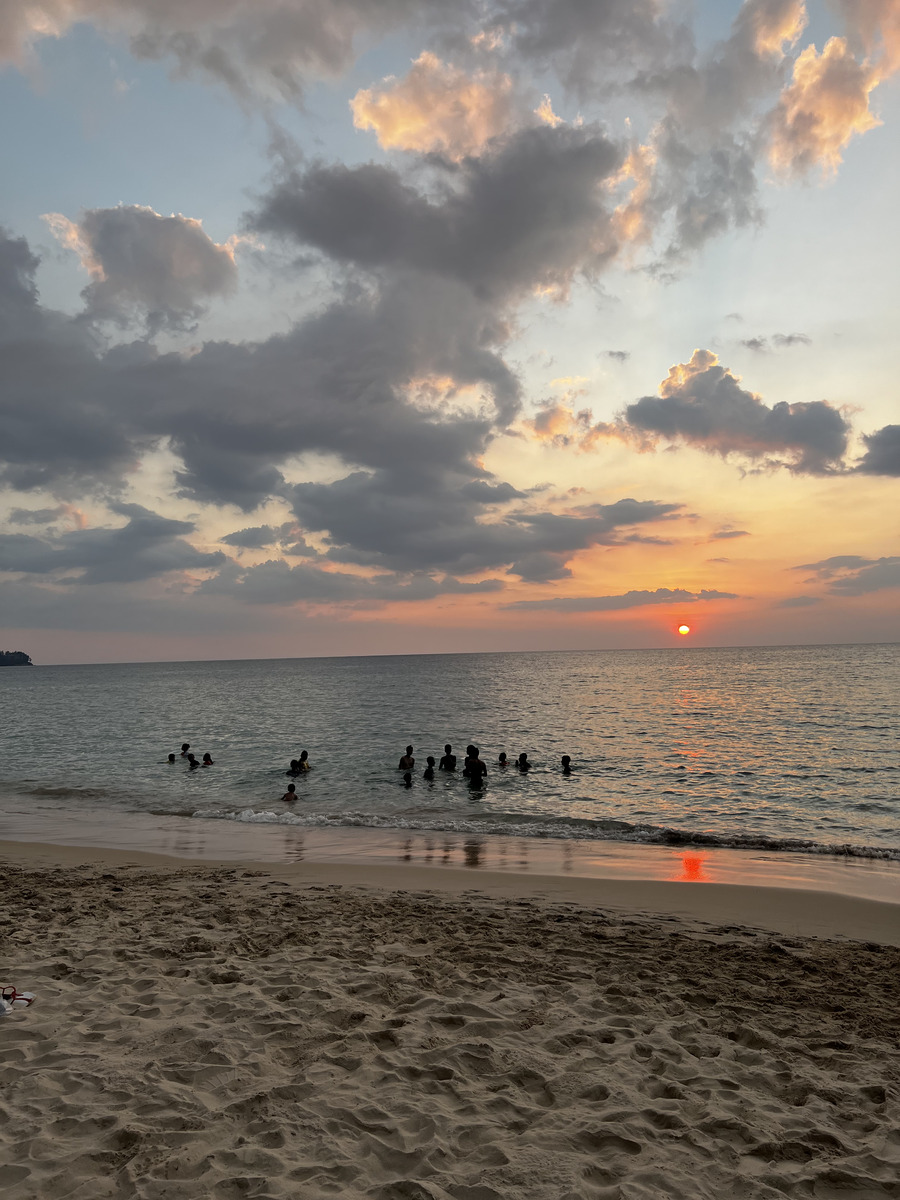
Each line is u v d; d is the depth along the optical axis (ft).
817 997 20.20
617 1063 15.58
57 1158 11.53
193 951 22.59
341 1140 12.41
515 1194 11.06
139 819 55.83
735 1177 11.71
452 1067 15.16
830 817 56.24
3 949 22.62
